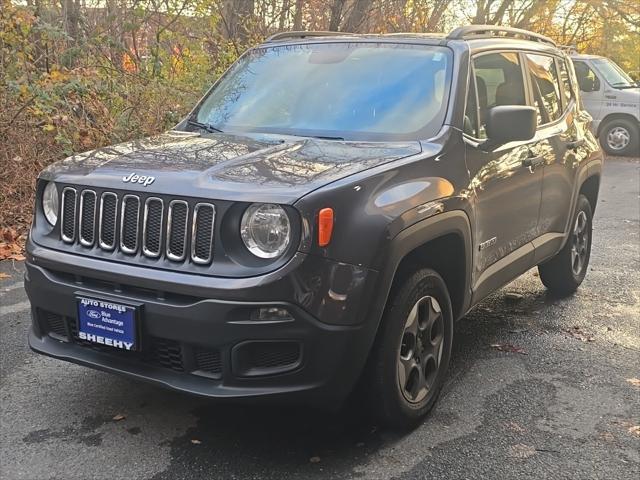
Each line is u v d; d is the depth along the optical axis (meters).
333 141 3.74
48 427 3.46
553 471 3.19
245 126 4.17
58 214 3.34
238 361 2.91
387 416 3.39
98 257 3.16
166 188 3.01
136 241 3.08
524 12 18.23
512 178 4.29
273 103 4.27
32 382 3.96
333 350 2.96
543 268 5.70
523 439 3.47
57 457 3.20
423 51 4.25
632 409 3.81
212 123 4.31
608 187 12.02
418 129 3.82
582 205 5.75
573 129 5.47
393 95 4.03
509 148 4.30
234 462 3.20
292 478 3.08
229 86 4.63
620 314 5.40
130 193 3.09
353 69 4.28
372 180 3.13
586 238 5.96
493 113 3.82
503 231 4.27
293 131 3.99
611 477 3.15
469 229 3.73
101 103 8.48
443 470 3.18
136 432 3.44
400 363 3.38
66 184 3.30
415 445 3.39
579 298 5.81
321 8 12.77
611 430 3.57
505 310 5.48
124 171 3.21
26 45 8.14
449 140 3.74
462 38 4.35
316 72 4.36
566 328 5.07
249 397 2.93
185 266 2.96
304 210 2.85
